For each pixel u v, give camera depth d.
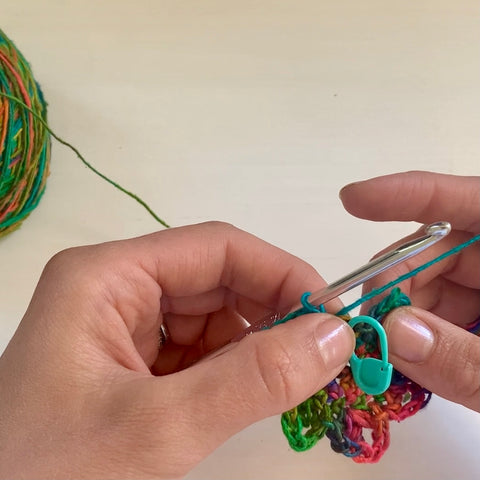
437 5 0.25
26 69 0.20
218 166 0.22
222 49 0.23
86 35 0.23
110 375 0.13
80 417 0.12
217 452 0.18
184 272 0.17
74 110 0.23
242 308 0.19
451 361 0.14
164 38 0.23
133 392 0.12
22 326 0.14
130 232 0.22
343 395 0.14
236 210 0.22
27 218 0.21
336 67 0.24
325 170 0.22
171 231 0.17
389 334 0.14
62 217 0.22
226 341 0.18
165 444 0.12
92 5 0.24
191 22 0.24
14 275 0.21
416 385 0.15
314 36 0.24
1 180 0.19
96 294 0.14
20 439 0.12
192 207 0.22
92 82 0.23
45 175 0.21
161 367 0.19
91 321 0.14
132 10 0.24
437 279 0.20
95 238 0.22
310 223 0.22
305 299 0.14
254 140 0.23
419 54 0.24
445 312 0.20
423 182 0.18
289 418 0.14
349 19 0.24
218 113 0.23
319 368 0.12
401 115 0.23
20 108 0.19
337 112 0.23
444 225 0.11
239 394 0.12
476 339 0.14
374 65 0.24
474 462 0.18
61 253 0.15
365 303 0.18
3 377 0.13
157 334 0.18
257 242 0.17
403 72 0.24
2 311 0.20
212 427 0.12
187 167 0.22
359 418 0.14
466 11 0.25
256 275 0.17
